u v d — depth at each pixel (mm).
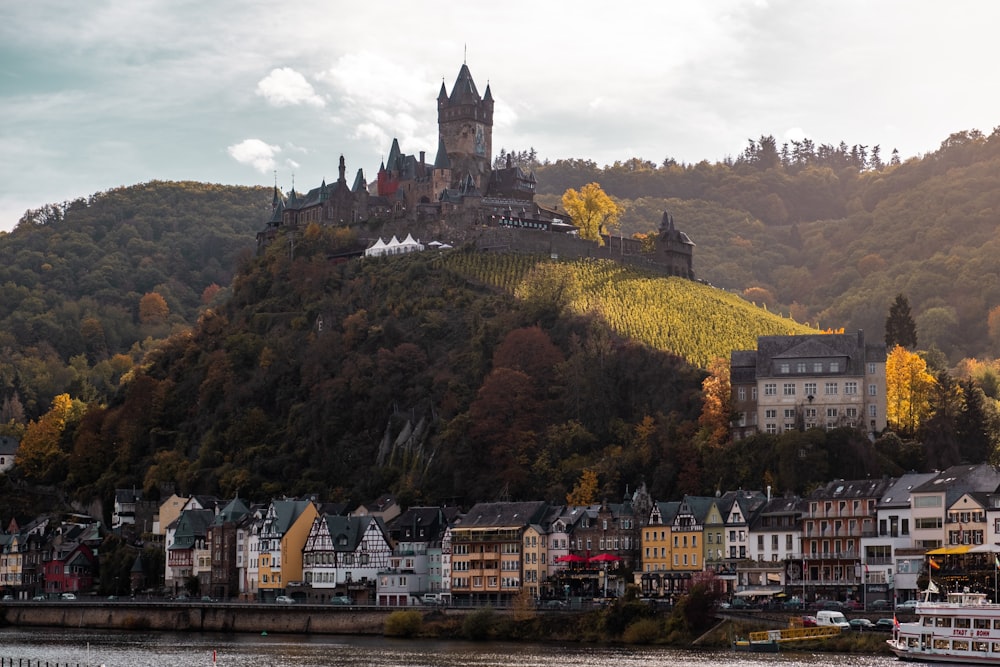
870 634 195625
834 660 186500
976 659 178000
